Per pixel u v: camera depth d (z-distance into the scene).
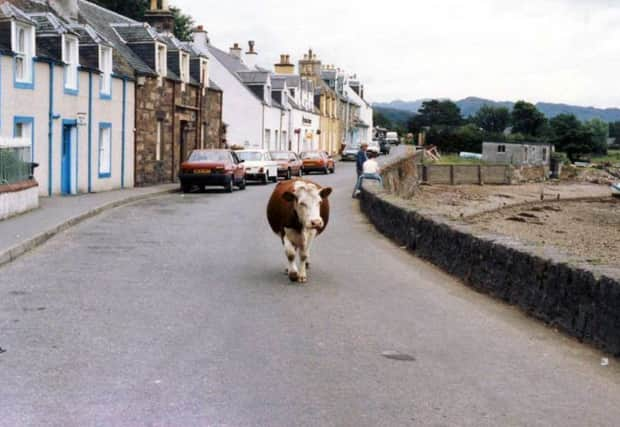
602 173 76.75
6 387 5.99
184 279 11.15
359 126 97.31
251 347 7.38
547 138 118.44
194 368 6.62
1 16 21.72
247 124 54.25
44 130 24.08
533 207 39.91
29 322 8.20
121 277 11.17
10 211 17.48
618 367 7.02
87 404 5.64
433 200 40.38
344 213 22.88
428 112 164.50
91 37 27.91
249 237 16.55
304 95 68.69
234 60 60.72
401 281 11.47
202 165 30.84
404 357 7.18
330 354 7.21
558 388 6.35
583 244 22.67
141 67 32.34
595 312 7.71
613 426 5.48
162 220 19.70
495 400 5.99
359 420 5.45
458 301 10.01
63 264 12.24
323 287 10.79
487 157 69.19
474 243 11.12
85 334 7.73
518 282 9.60
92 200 23.47
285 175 43.28
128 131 30.92
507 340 7.95
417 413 5.63
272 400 5.83
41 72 23.72
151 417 5.39
